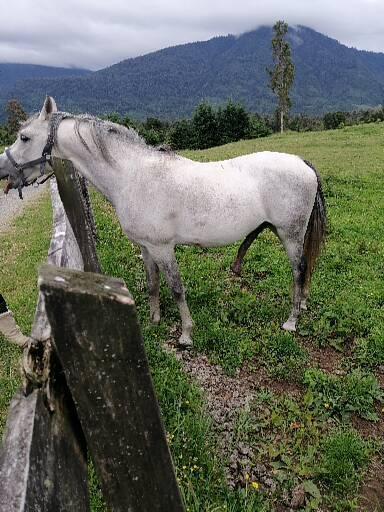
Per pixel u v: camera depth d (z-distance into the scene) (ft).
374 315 18.83
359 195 39.47
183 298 16.69
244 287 22.07
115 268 22.94
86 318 4.91
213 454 12.02
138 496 6.31
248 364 16.21
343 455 12.03
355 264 24.34
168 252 16.20
